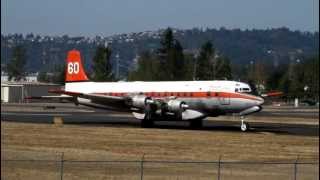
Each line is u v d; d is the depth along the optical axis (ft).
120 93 472.85
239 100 427.33
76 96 469.98
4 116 580.71
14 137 362.53
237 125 484.74
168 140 354.74
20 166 239.30
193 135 385.09
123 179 213.66
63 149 306.76
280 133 406.62
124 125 469.98
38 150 300.81
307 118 606.14
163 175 222.89
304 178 218.59
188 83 448.24
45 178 213.66
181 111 437.58
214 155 290.56
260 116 647.15
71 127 440.45
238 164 251.80
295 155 294.25
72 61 510.58
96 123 490.08
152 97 456.45
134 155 286.66
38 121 505.25
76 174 222.89
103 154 288.51
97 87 489.67
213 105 435.94
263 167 246.47
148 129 430.20
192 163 237.66
